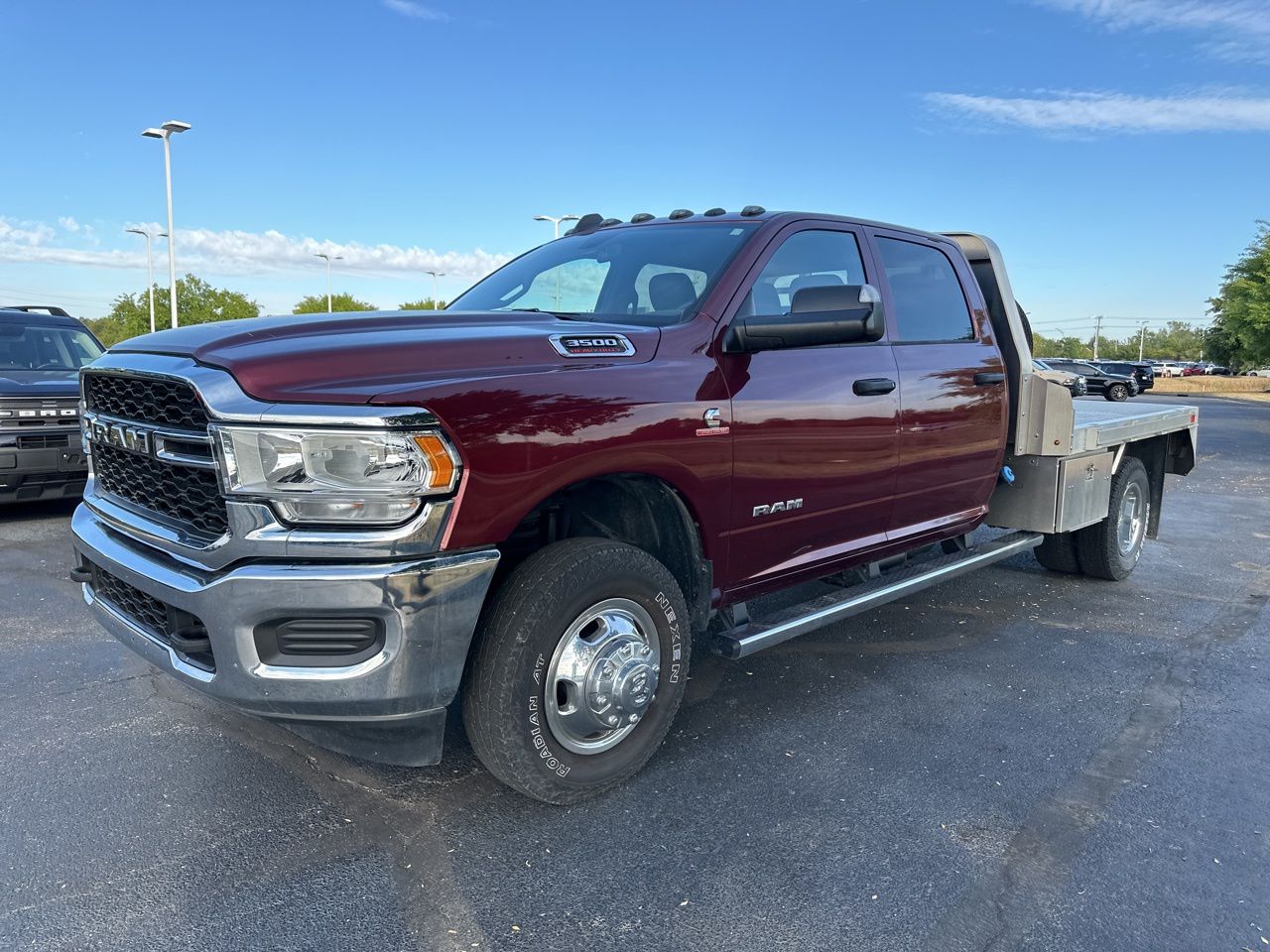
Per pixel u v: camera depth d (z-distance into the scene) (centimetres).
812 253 386
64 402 750
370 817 291
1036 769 337
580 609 286
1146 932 241
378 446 241
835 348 382
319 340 266
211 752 335
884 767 335
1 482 721
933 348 437
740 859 271
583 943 231
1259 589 621
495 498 257
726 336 333
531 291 396
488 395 259
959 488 462
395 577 242
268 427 240
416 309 331
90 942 228
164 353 276
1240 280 4969
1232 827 297
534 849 274
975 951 232
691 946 231
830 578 453
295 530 243
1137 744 361
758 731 364
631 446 290
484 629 275
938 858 274
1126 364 4516
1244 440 1941
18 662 424
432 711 260
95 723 358
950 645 482
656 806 301
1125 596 594
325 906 244
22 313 914
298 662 247
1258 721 386
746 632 352
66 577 581
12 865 261
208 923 236
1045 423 515
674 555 338
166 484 277
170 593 259
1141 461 665
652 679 307
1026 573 652
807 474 361
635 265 374
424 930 235
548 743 284
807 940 234
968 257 524
